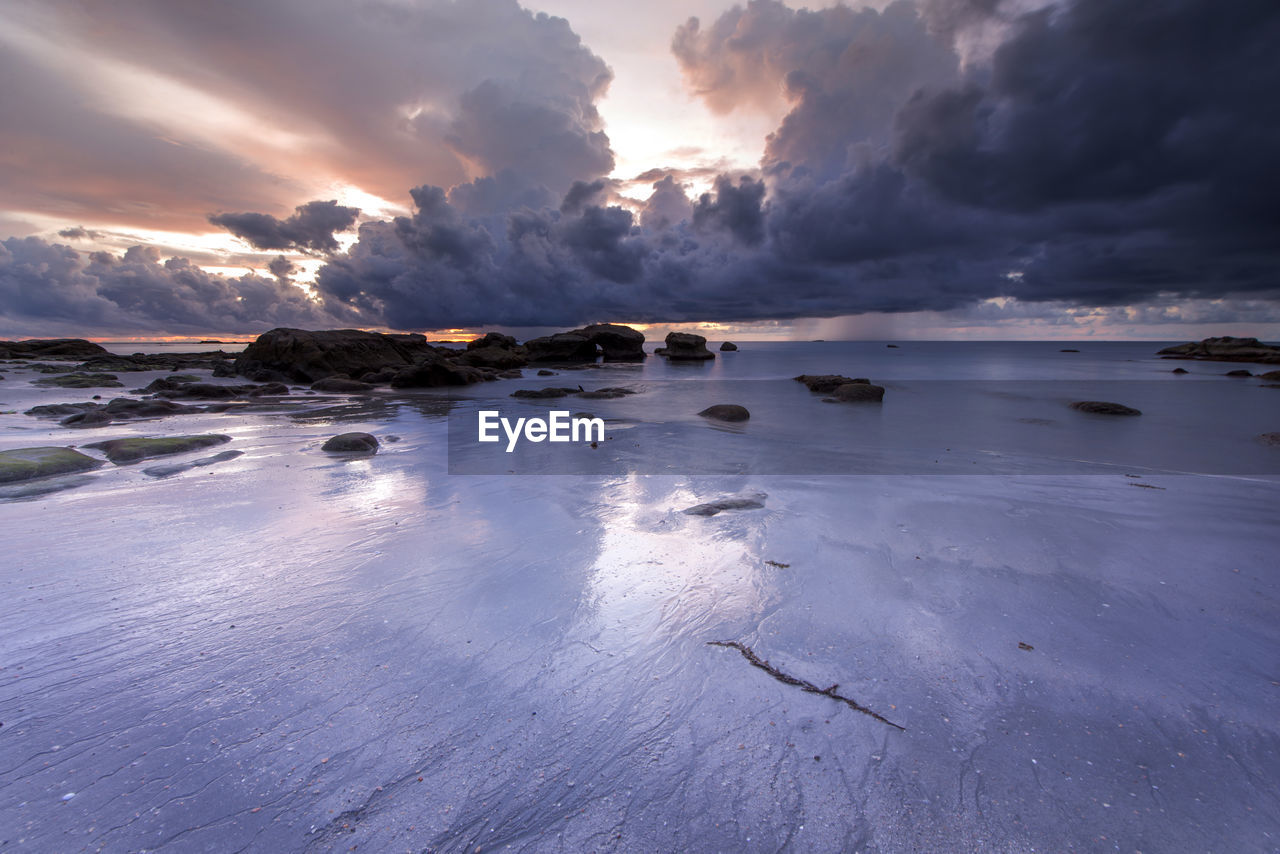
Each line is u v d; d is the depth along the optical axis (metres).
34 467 7.83
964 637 3.65
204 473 8.41
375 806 2.35
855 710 2.94
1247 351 45.62
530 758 2.61
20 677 3.21
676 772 2.54
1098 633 3.69
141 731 2.77
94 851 2.13
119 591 4.35
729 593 4.30
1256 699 3.00
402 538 5.57
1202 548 5.25
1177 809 2.30
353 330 30.86
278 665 3.34
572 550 5.23
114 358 40.62
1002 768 2.54
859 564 4.85
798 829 2.25
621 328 59.88
